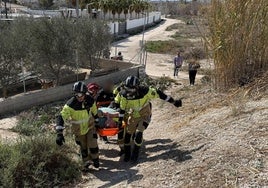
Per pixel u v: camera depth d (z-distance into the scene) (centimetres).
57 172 716
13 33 1748
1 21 2005
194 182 553
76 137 737
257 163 547
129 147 759
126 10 5669
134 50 3559
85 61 2158
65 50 1806
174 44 3869
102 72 2077
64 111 693
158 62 2931
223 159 588
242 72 960
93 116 736
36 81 1883
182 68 2583
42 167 706
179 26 6125
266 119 679
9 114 1346
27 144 741
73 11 5400
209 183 536
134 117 744
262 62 940
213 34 991
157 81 1889
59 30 1817
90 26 2106
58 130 680
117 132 788
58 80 1836
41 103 1489
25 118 1215
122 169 718
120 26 5025
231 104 845
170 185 570
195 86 1291
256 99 823
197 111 941
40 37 1758
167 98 766
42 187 680
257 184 499
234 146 619
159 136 871
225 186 516
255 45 936
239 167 551
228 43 952
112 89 964
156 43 3994
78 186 676
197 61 2481
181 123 902
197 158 631
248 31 928
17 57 1662
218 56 977
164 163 665
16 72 1680
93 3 5428
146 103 746
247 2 916
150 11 7225
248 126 675
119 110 770
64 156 750
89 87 875
